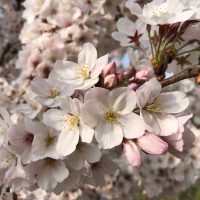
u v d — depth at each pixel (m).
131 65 0.15
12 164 0.15
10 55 0.41
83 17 0.28
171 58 0.15
